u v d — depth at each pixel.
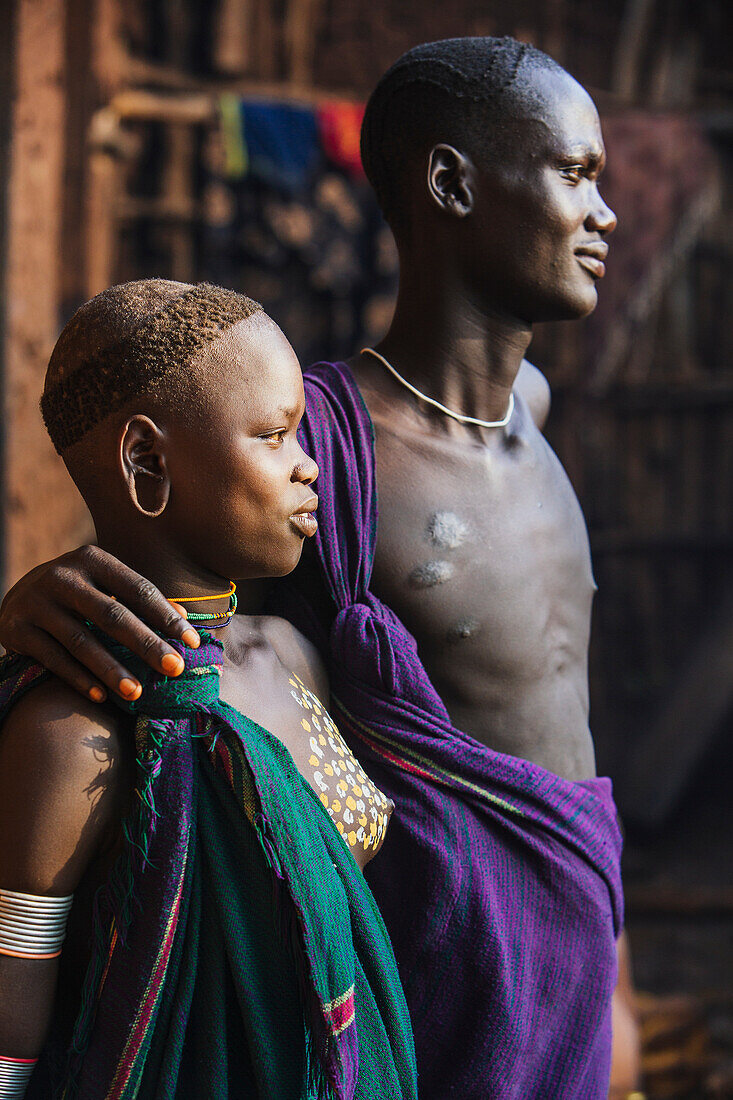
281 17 6.25
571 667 1.56
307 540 1.42
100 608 1.07
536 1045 1.38
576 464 6.69
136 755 1.07
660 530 7.02
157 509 1.11
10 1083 1.04
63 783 1.04
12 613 1.11
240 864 1.07
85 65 4.76
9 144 3.78
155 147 6.05
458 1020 1.34
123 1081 1.03
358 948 1.16
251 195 6.19
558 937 1.39
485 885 1.35
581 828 1.41
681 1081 3.22
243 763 1.07
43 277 3.91
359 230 6.38
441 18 6.50
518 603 1.48
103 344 1.09
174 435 1.09
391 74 1.50
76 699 1.07
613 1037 1.70
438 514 1.46
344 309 6.46
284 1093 1.05
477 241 1.45
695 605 7.02
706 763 7.03
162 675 1.07
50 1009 1.06
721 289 7.07
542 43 6.67
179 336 1.08
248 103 5.71
